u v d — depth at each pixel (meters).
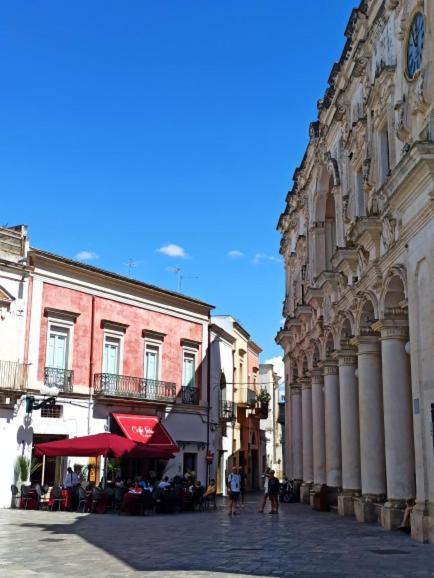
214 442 36.66
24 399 25.61
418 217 13.55
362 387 18.62
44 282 27.33
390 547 12.57
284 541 13.91
